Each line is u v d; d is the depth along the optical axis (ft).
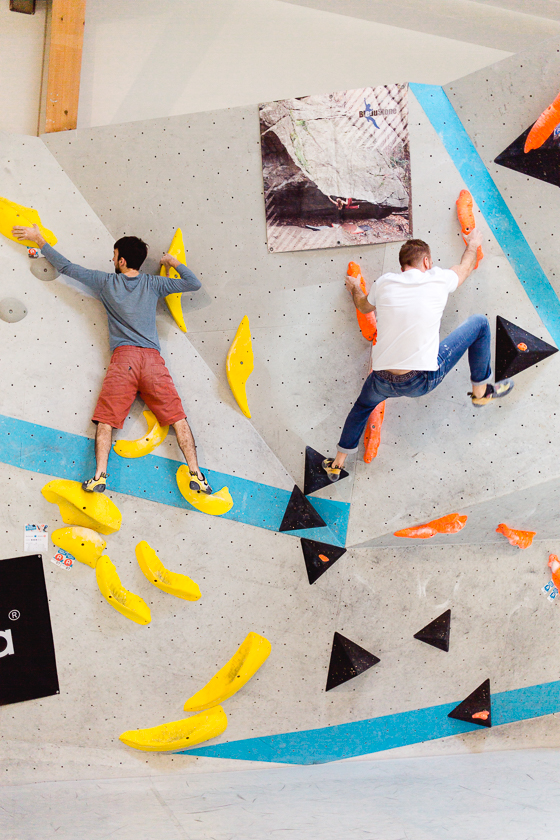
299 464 13.46
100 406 12.28
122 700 13.24
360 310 12.28
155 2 13.93
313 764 13.71
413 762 13.70
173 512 13.21
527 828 8.96
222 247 13.11
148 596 13.20
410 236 13.01
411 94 12.80
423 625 13.99
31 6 13.47
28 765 12.99
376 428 13.23
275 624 13.50
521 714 14.70
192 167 12.94
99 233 12.97
